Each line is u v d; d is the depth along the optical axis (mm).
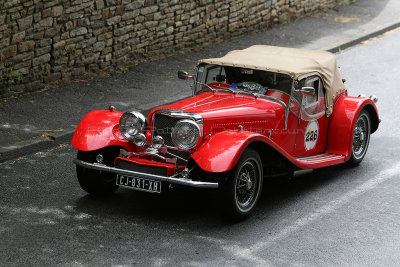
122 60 12141
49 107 9805
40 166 7875
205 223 6309
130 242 5824
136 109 9906
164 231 6086
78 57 11273
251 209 6418
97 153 6734
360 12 17672
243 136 6000
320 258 5633
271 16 15750
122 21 11898
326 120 7855
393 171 8047
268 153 6707
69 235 5949
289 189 7402
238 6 14609
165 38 12969
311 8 17125
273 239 5984
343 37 15273
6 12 9914
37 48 10531
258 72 7094
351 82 12195
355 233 6184
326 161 7371
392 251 5824
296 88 7020
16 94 10266
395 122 10016
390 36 15961
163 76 11781
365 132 8297
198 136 6156
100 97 10430
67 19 10883
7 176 7480
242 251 5707
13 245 5711
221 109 6496
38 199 6820
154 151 6441
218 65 7277
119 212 6535
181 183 5898
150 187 6141
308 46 14391
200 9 13602
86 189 6824
